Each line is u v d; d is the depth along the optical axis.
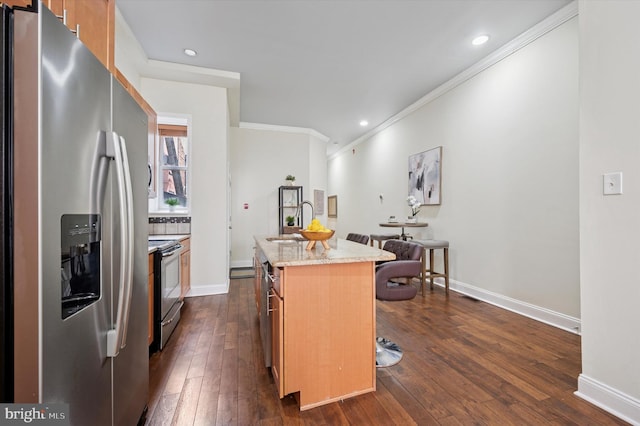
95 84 0.93
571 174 2.53
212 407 1.56
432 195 4.23
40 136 0.69
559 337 2.42
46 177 0.70
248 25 2.70
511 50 3.00
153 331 2.18
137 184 1.31
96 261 0.96
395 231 5.27
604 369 1.55
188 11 2.49
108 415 1.03
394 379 1.83
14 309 0.67
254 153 5.91
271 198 6.02
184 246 3.21
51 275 0.72
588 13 1.62
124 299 1.04
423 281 3.64
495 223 3.25
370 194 6.32
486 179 3.36
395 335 2.46
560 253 2.62
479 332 2.52
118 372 1.12
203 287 3.72
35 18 0.68
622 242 1.48
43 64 0.69
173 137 3.92
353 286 1.68
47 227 0.71
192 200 3.69
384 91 4.23
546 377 1.84
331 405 1.59
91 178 0.90
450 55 3.25
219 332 2.55
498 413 1.52
